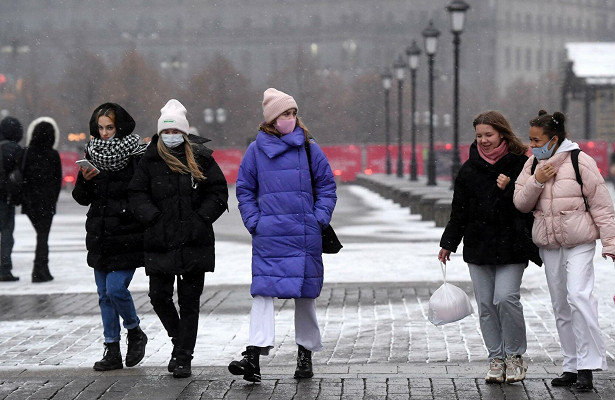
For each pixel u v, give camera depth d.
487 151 22.39
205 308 34.03
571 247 21.97
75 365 25.38
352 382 22.42
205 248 23.33
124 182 24.08
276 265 22.81
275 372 23.69
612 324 30.12
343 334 29.14
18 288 40.03
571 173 21.83
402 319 31.44
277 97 23.03
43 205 41.72
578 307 21.52
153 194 23.38
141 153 24.25
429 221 74.31
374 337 28.55
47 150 41.81
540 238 22.00
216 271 44.38
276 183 22.97
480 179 22.36
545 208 21.92
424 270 43.69
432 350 26.56
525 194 21.75
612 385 21.88
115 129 24.03
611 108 195.00
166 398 21.19
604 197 21.75
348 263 46.66
